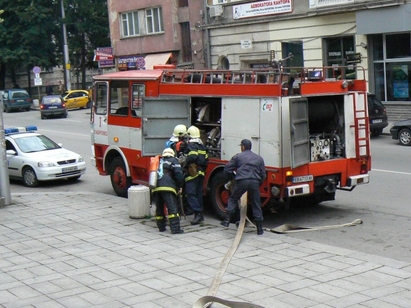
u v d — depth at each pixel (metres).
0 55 54.75
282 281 8.59
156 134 13.54
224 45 34.03
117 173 15.61
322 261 9.46
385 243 10.62
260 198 11.85
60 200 15.30
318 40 29.09
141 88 14.32
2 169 14.70
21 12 53.97
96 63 59.31
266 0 30.91
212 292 8.23
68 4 55.41
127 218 13.02
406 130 22.02
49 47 56.44
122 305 7.89
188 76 13.81
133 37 41.22
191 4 35.88
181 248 10.53
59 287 8.70
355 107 12.48
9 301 8.20
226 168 11.55
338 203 13.94
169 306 7.80
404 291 8.08
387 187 15.19
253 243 10.68
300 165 11.56
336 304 7.68
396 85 27.31
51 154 18.95
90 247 10.80
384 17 26.09
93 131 16.27
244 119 12.05
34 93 64.19
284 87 11.51
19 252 10.66
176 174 11.60
